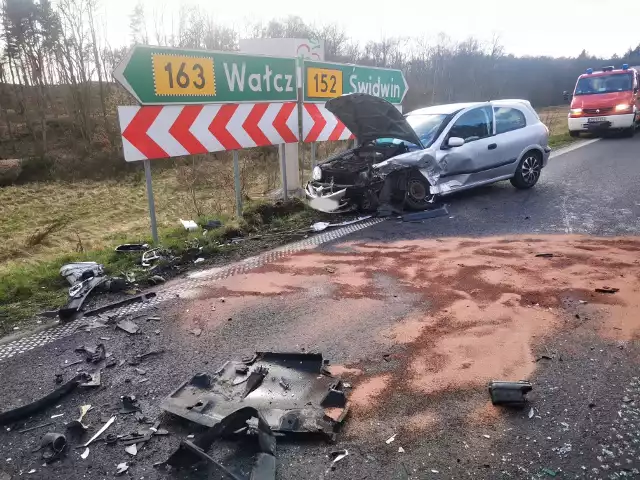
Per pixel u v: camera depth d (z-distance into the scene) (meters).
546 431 2.58
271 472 2.29
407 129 7.53
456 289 4.51
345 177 7.52
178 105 6.13
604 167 10.91
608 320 3.76
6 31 31.69
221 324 3.97
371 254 5.68
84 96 28.80
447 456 2.42
